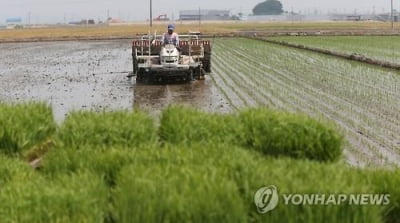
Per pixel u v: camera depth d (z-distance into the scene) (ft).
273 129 33.37
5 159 27.53
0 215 19.38
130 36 293.43
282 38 243.81
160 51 84.94
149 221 19.67
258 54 150.20
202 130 32.96
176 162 24.81
